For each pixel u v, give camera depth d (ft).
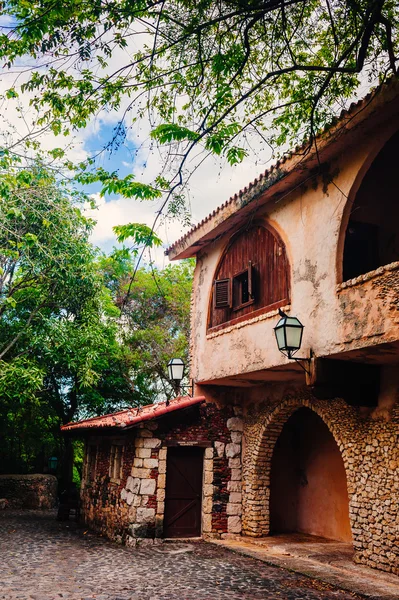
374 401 30.04
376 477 29.63
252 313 36.37
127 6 18.74
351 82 24.09
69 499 55.06
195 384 43.37
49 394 70.64
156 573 29.22
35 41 19.66
